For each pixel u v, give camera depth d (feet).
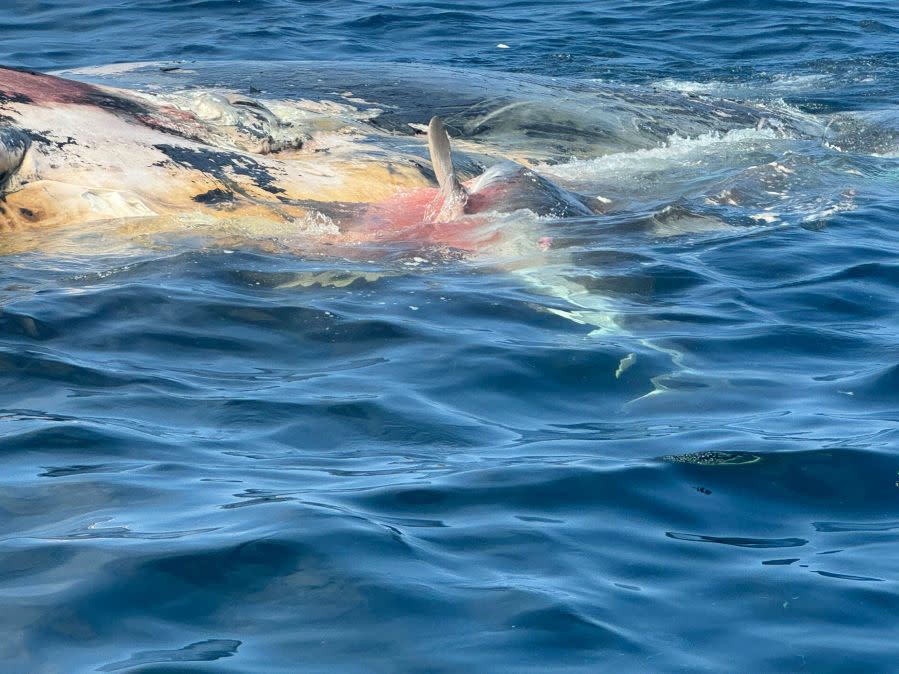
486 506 32.01
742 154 79.36
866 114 91.81
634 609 27.55
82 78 80.89
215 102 67.72
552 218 59.26
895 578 29.09
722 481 33.88
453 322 46.37
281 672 24.68
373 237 57.31
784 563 29.76
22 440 35.09
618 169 74.38
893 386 40.93
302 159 67.36
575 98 86.22
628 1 131.75
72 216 56.13
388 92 81.87
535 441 36.42
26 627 25.85
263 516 30.73
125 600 26.94
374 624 26.43
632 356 43.34
